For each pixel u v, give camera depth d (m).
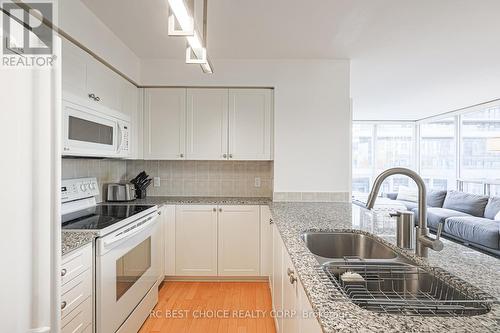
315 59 3.13
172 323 2.30
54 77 1.00
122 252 1.90
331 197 3.13
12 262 0.86
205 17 1.76
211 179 3.54
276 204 2.95
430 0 2.01
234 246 3.07
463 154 5.83
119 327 1.87
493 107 5.01
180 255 3.07
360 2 2.05
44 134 0.96
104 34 2.36
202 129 3.20
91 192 2.58
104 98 2.43
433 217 4.81
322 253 1.85
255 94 3.20
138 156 3.18
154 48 2.85
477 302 0.86
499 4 2.04
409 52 2.93
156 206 2.66
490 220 4.14
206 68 2.01
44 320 0.95
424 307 0.88
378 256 1.64
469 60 3.13
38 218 0.94
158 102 3.20
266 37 2.61
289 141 3.14
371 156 7.18
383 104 5.36
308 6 2.10
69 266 1.40
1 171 0.83
